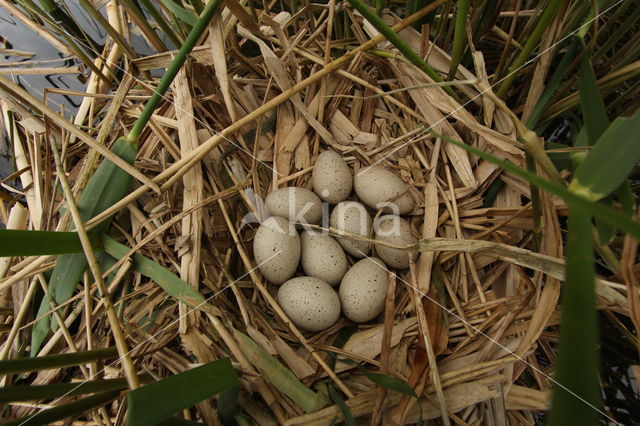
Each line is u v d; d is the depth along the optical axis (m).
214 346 0.31
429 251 0.32
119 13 0.42
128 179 0.31
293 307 0.34
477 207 0.36
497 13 0.34
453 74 0.34
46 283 0.32
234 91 0.38
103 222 0.31
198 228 0.33
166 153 0.37
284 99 0.33
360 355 0.33
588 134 0.24
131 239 0.34
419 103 0.37
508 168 0.14
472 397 0.29
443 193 0.36
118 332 0.26
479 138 0.35
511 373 0.30
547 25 0.28
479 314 0.33
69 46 0.41
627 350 0.32
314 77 0.33
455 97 0.35
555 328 0.33
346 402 0.29
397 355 0.33
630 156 0.19
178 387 0.21
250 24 0.31
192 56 0.35
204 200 0.33
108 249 0.31
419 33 0.37
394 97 0.39
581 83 0.25
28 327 0.33
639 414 0.30
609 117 0.37
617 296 0.26
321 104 0.39
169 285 0.30
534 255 0.27
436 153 0.37
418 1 0.34
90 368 0.30
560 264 0.26
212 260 0.35
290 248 0.36
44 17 0.37
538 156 0.22
